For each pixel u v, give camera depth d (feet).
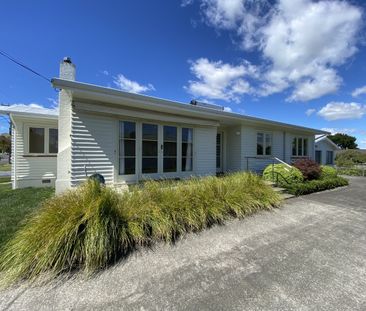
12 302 6.66
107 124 20.51
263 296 7.09
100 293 7.14
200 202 13.60
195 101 30.81
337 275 8.49
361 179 42.88
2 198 19.71
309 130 41.14
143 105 20.97
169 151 24.77
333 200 22.12
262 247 10.97
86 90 16.44
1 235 10.56
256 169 35.47
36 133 28.27
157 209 11.48
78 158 18.93
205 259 9.57
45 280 7.70
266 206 16.74
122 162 21.44
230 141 35.42
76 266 8.54
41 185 28.37
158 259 9.41
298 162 31.37
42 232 8.50
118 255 9.52
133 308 6.45
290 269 8.89
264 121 31.76
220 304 6.67
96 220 9.00
